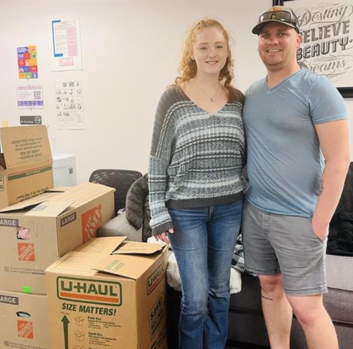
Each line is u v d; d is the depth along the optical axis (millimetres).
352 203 2068
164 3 2656
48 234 1606
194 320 1516
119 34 2805
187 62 1437
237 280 1779
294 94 1326
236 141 1431
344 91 2396
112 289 1431
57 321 1519
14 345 1753
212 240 1524
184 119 1368
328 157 1306
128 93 2873
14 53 3113
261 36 1378
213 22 1387
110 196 2135
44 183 2021
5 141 1739
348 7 2299
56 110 3088
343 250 2051
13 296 1707
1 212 1653
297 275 1405
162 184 1444
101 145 3023
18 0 3014
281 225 1395
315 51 2424
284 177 1371
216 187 1411
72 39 2924
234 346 1915
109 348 1470
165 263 1791
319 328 1434
